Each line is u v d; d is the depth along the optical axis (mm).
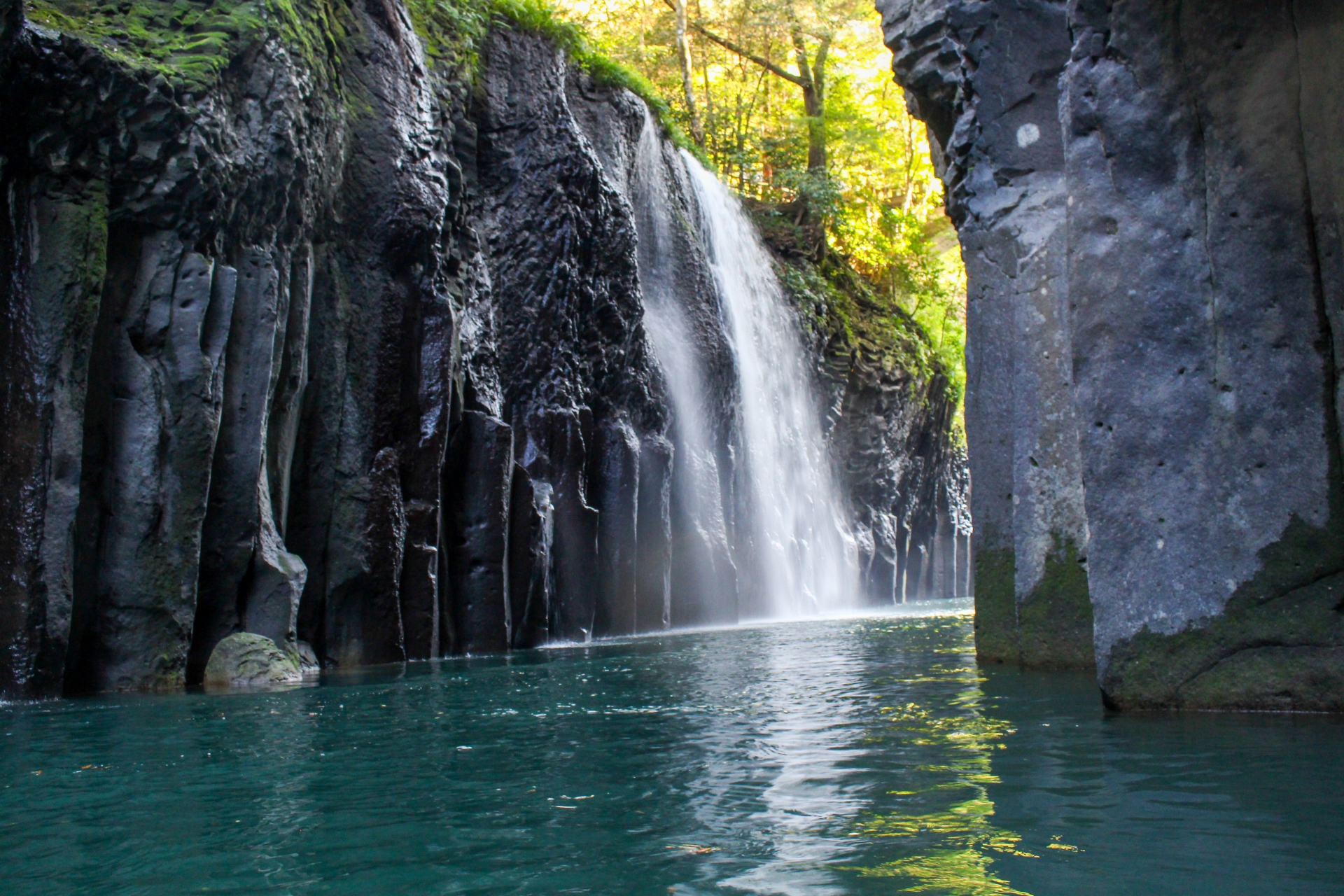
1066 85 6691
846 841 3678
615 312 17828
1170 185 6285
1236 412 6035
